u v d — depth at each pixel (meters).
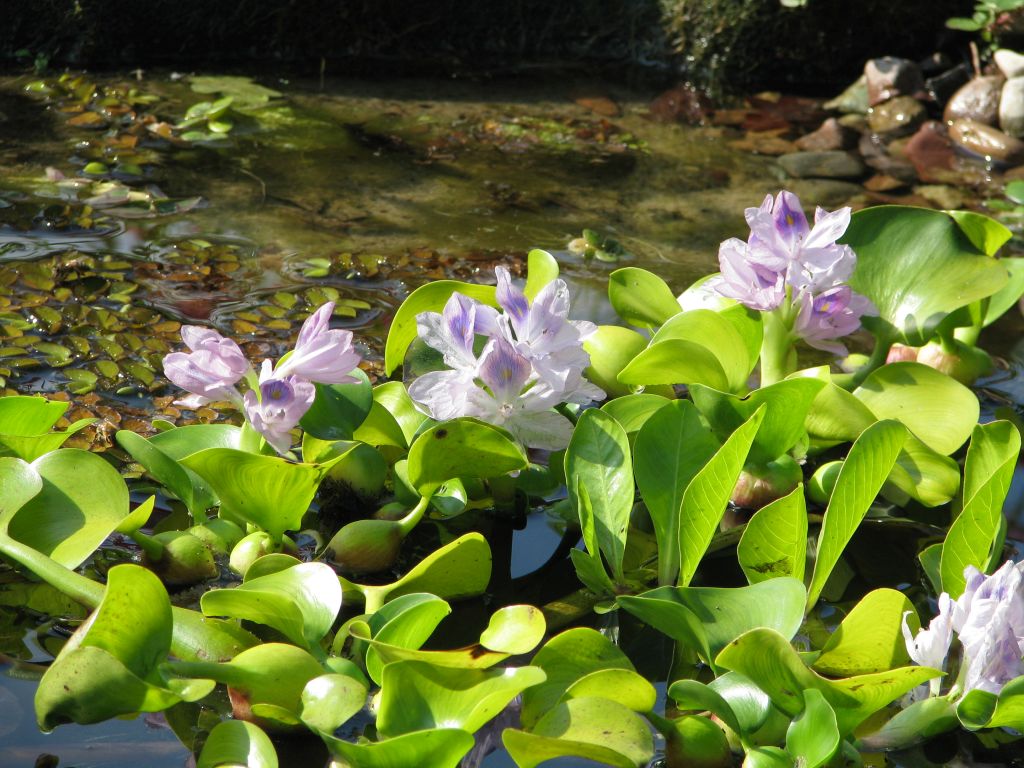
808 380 1.99
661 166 2.63
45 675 1.84
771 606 1.89
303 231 2.37
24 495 1.94
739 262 2.04
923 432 2.07
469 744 1.81
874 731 1.89
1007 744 1.89
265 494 1.95
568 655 1.90
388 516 2.01
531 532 2.03
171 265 2.28
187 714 1.88
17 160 2.46
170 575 1.96
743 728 1.87
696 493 1.92
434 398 1.95
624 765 1.84
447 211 2.44
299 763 1.86
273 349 2.16
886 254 2.13
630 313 2.12
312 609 1.89
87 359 2.14
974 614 1.86
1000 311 2.19
